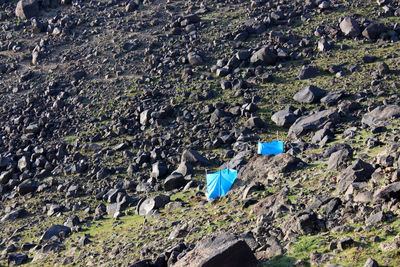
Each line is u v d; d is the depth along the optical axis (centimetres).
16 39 7388
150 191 3747
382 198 1723
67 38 7106
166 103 5203
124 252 2308
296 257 1537
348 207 1767
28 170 4616
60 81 6153
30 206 3978
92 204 3803
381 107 3672
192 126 4719
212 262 1422
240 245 1466
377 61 5075
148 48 6331
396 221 1562
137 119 5069
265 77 5241
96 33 7119
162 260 1742
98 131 5041
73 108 5572
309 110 4516
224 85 5297
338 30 5869
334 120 4009
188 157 3984
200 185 3400
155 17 7250
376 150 2680
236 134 4388
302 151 3431
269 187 2548
